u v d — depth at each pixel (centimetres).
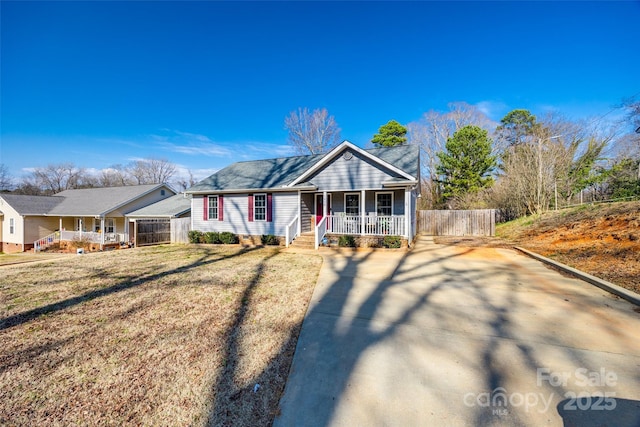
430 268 818
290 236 1338
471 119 3278
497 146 3045
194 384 307
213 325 449
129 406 275
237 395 293
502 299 547
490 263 866
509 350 365
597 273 661
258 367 340
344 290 626
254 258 1027
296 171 1517
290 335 418
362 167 1299
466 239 1473
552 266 797
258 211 1487
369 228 1313
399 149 1473
